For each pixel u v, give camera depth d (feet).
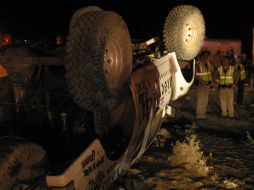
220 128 30.42
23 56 14.05
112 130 14.65
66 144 14.03
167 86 19.54
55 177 9.72
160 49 22.70
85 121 14.78
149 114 16.11
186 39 22.43
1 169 9.74
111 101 12.76
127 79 13.52
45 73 14.07
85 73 11.76
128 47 13.43
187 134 26.84
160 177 18.28
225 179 18.37
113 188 16.49
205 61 33.19
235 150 23.59
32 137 14.49
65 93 14.94
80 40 11.76
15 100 14.67
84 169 10.80
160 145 23.41
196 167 19.36
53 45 18.71
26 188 10.59
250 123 32.68
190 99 41.22
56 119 14.67
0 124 14.56
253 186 17.83
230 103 34.47
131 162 15.89
